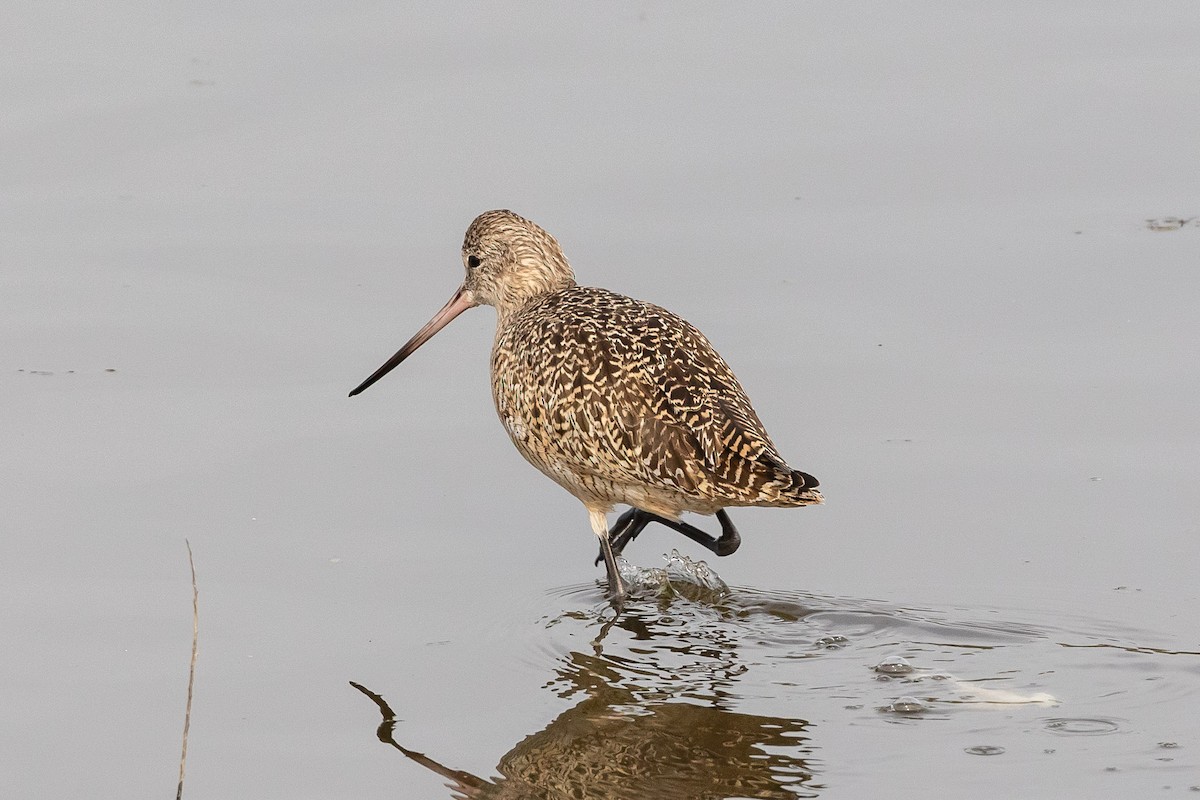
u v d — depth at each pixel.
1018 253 23.06
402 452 19.23
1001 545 16.75
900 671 14.55
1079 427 18.95
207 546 16.91
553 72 29.03
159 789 12.76
